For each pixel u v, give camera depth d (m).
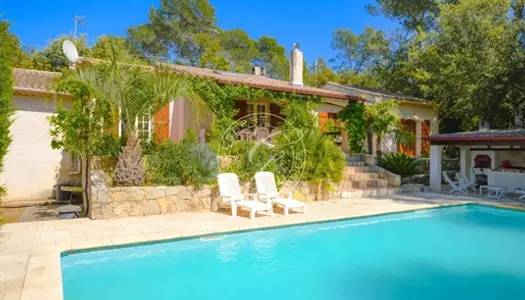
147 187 9.47
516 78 17.83
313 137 12.27
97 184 9.05
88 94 9.54
